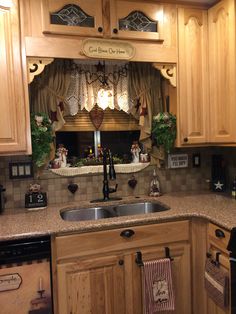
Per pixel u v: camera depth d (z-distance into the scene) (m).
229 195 2.41
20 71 1.88
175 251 1.90
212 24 2.24
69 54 2.01
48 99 2.28
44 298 1.65
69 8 2.00
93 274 1.74
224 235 1.69
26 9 1.92
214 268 1.74
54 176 2.29
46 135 2.14
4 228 1.68
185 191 2.62
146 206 2.33
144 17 2.16
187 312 1.95
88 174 2.38
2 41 1.82
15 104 1.87
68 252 1.69
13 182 2.19
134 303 1.82
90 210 2.22
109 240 1.76
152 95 2.52
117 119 2.52
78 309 1.71
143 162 2.52
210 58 2.28
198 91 2.30
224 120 2.16
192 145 2.33
